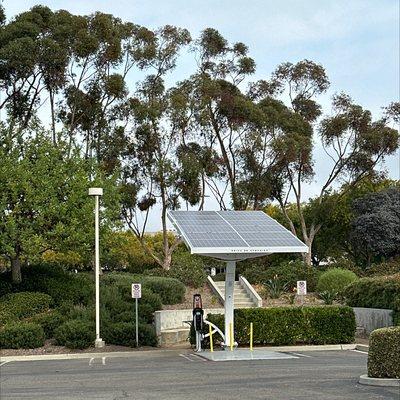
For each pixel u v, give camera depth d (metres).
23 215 29.28
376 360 13.48
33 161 31.30
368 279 27.83
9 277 30.94
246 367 17.52
